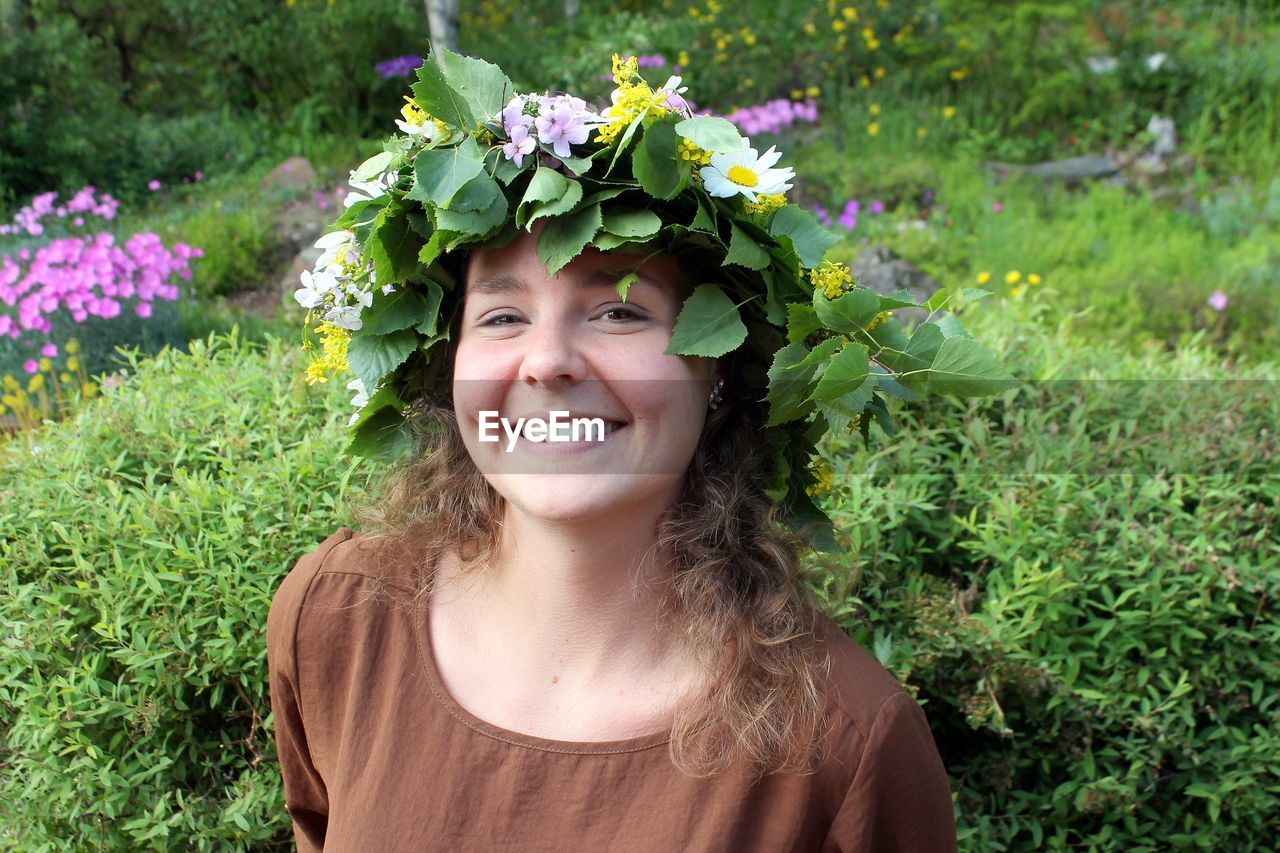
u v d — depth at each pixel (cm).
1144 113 814
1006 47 852
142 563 188
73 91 771
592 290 110
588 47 856
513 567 124
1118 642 202
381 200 117
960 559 224
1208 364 313
